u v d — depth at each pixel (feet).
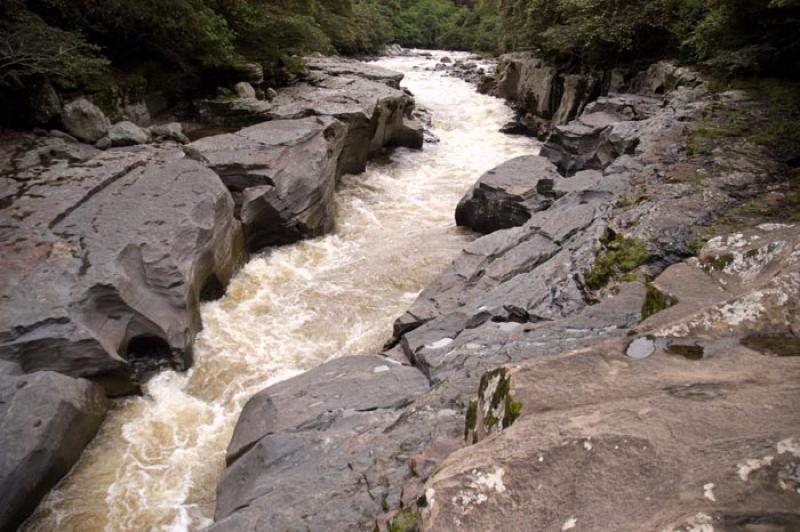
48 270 20.42
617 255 19.57
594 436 6.61
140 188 27.02
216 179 28.35
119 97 37.58
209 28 41.96
